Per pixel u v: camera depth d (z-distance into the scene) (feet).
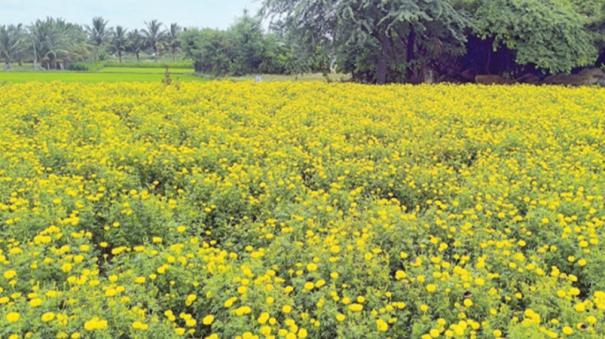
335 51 78.38
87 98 40.06
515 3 72.64
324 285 12.56
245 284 11.94
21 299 10.78
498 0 73.82
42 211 15.57
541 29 71.51
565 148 26.89
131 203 16.61
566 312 11.03
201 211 17.93
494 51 79.25
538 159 23.72
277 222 16.88
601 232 15.17
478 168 23.07
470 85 54.65
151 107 36.32
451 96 45.29
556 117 34.06
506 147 26.94
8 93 42.32
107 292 10.98
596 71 83.71
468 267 12.94
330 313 11.23
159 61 260.83
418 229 15.35
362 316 11.43
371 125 31.30
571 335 10.37
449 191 20.31
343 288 12.29
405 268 13.50
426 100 42.55
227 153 23.97
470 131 29.89
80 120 30.86
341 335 10.57
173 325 11.07
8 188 18.37
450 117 34.58
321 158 24.34
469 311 11.53
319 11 74.64
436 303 11.61
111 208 16.53
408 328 11.33
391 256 14.40
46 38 221.05
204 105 36.83
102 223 16.92
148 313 11.75
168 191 20.04
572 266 14.06
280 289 12.00
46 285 11.82
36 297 10.84
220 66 169.89
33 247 13.16
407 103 40.96
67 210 16.37
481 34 74.43
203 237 17.24
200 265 13.00
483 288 12.00
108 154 22.79
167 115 33.99
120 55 275.18
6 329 9.77
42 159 22.72
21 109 33.55
